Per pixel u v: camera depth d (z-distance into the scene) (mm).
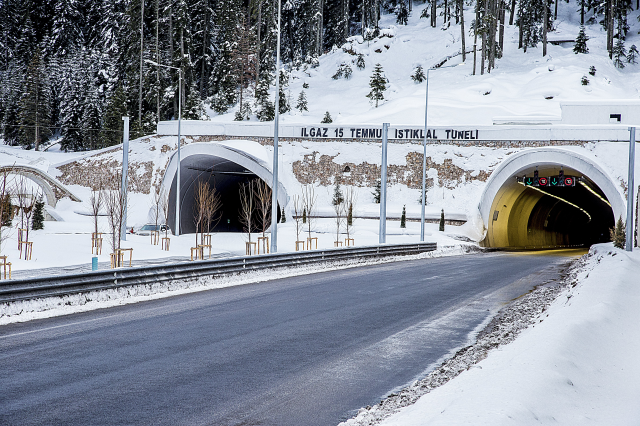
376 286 21375
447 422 5668
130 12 101500
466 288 21219
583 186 59250
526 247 69188
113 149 67125
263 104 86062
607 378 8320
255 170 55219
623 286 17781
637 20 123125
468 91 84062
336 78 107750
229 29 103875
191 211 60906
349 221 52656
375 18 124875
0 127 107125
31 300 14359
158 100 93250
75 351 10344
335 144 60469
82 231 45781
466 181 56188
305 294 18812
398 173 58281
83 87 98938
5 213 34719
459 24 123312
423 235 42188
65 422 6664
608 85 83812
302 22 130125
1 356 9914
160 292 18672
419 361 10039
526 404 6293
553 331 10492
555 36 114125
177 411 7156
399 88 95750
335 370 9352
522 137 55312
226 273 22047
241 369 9305
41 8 120500
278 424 6754
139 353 10258
